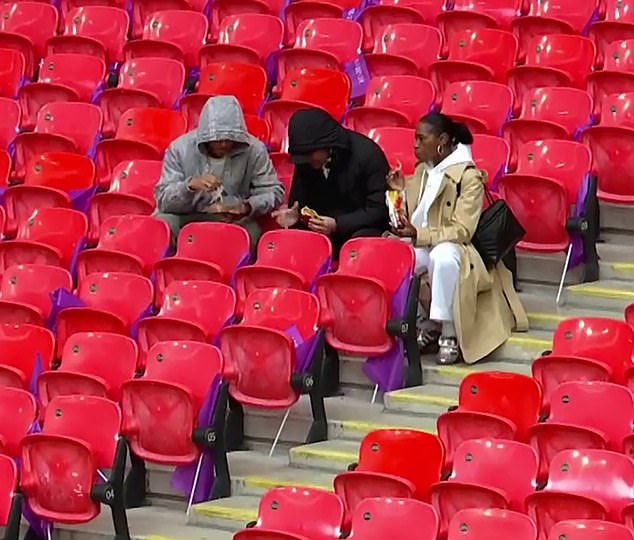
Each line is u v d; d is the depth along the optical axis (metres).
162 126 44.44
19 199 42.53
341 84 44.31
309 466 34.50
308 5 48.50
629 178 38.66
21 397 34.75
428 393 35.56
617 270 38.12
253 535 28.73
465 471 30.41
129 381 34.00
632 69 43.56
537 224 37.91
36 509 33.25
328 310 36.28
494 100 42.50
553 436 30.84
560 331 34.38
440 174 36.84
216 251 38.81
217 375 34.19
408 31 46.47
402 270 36.41
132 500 34.59
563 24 45.12
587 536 26.84
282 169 41.09
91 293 38.31
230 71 45.56
